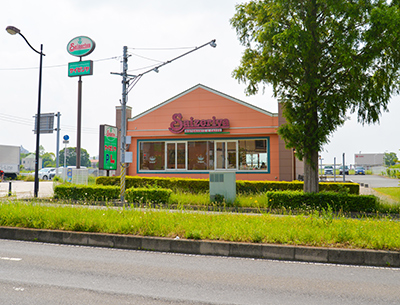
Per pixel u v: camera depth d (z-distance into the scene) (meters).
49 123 36.69
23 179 42.12
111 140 23.42
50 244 8.57
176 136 24.69
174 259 7.21
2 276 5.85
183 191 20.34
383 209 14.02
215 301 4.80
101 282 5.59
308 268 6.62
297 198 14.64
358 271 6.45
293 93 15.51
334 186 19.38
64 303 4.66
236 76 15.98
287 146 15.42
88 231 8.82
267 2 15.21
